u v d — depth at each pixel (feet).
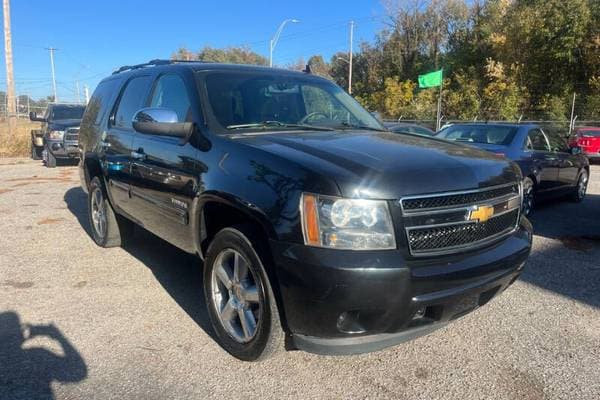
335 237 8.23
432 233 8.77
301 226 8.44
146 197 13.78
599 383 9.75
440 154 10.14
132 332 11.60
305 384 9.53
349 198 8.27
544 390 9.49
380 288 8.12
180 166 11.68
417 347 11.10
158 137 13.34
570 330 12.05
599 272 16.46
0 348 10.75
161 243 19.22
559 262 17.57
